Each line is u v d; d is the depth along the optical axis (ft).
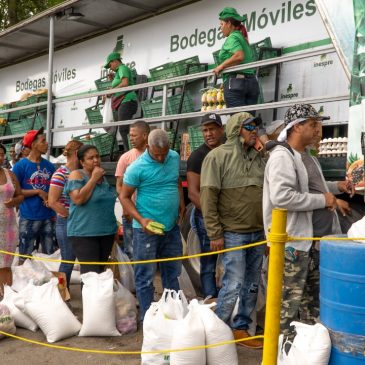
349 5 12.79
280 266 8.40
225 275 13.14
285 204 11.35
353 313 9.00
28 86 36.42
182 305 12.42
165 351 10.85
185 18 24.89
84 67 31.12
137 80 26.71
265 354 8.46
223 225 13.15
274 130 16.78
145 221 14.10
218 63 21.59
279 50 20.62
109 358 13.12
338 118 18.24
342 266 9.09
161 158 14.37
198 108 23.84
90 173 16.16
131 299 15.24
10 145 33.24
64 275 16.80
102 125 24.13
